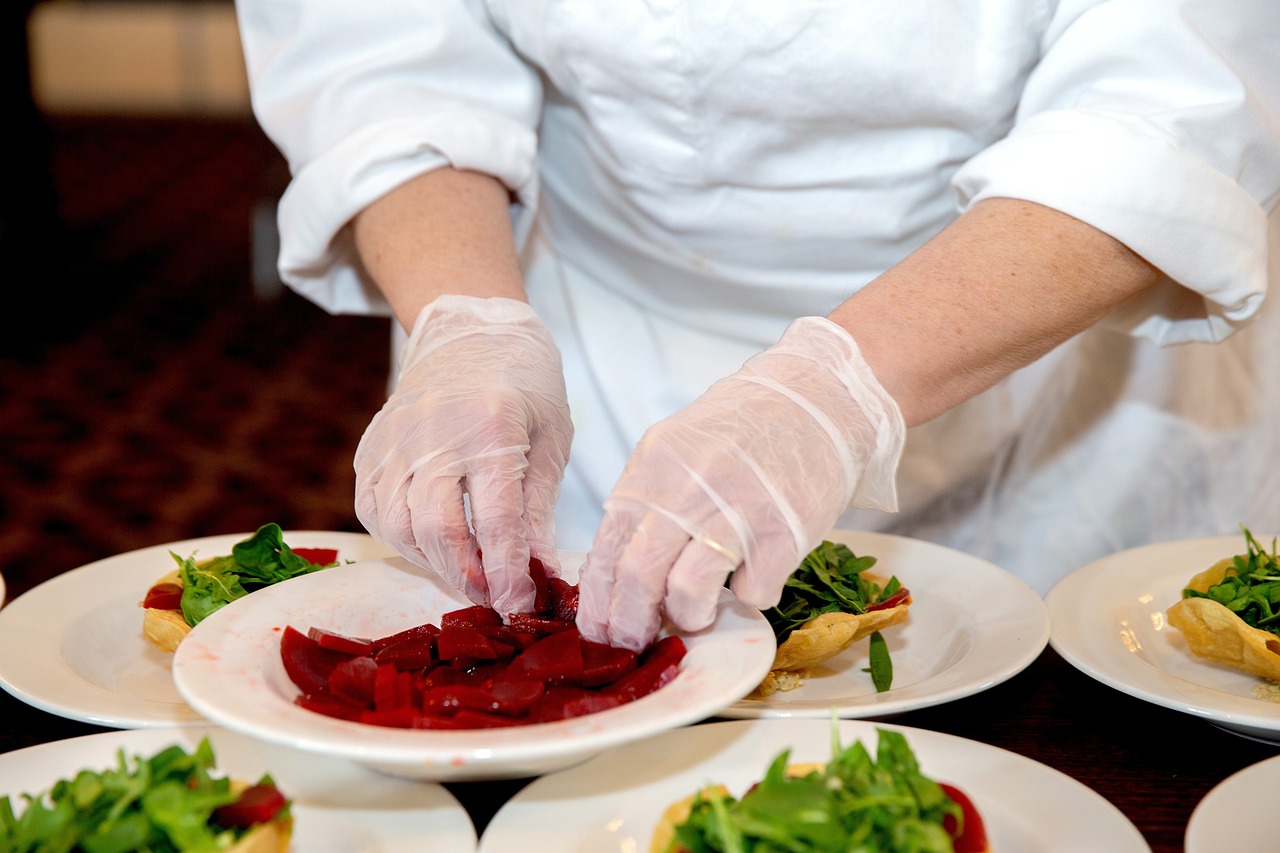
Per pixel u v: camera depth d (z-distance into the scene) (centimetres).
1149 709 85
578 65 111
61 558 273
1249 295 93
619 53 107
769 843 57
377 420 94
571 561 92
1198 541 109
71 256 554
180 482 326
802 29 101
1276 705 78
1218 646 88
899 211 112
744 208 115
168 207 671
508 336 97
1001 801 68
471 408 88
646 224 121
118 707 79
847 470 80
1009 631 89
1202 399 135
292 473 337
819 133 109
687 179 114
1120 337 133
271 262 507
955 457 135
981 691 80
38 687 82
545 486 93
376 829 66
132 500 311
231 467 339
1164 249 88
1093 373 135
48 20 1142
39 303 450
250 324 482
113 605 101
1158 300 107
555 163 130
